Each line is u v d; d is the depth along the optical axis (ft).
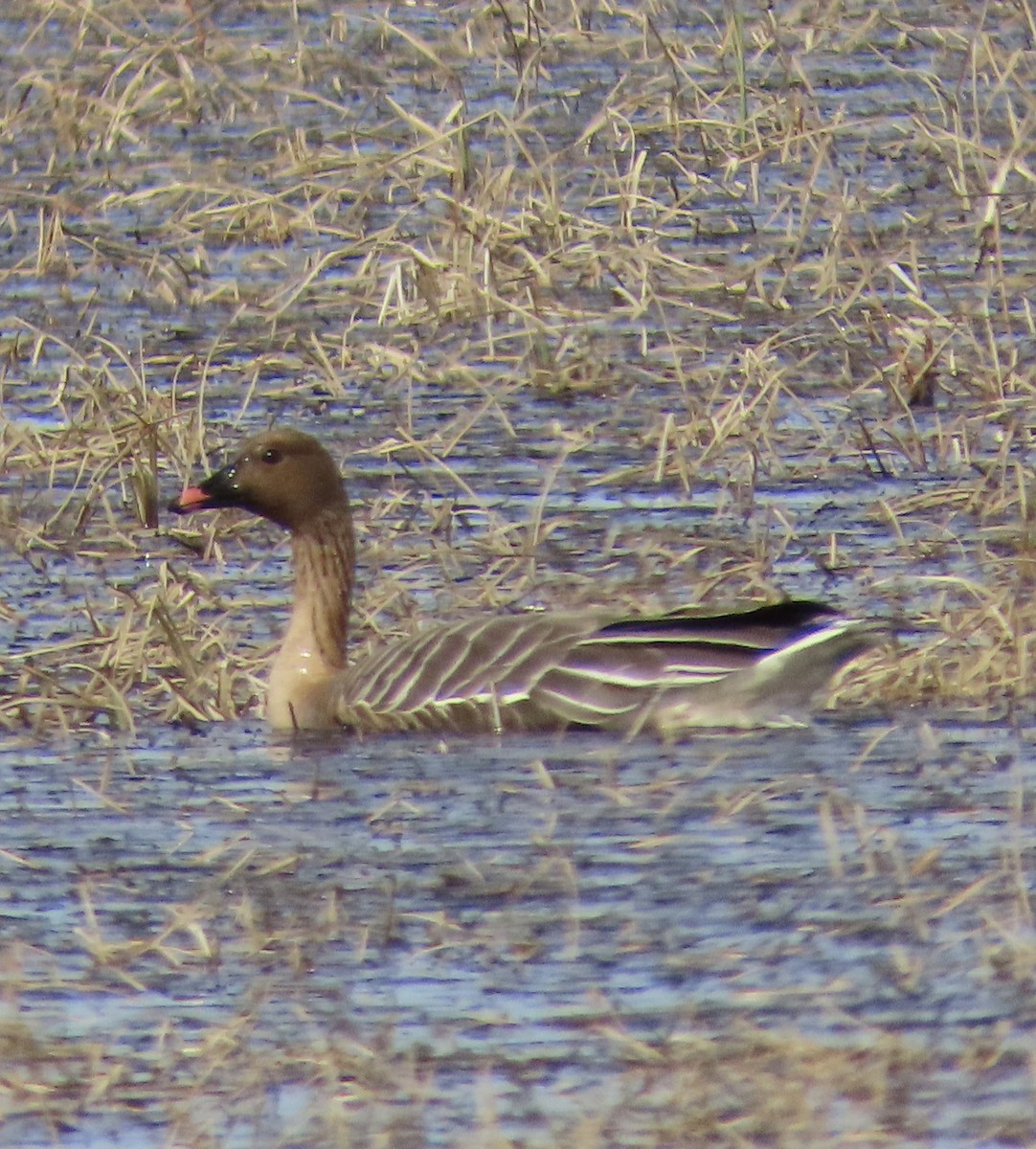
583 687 46.70
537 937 36.94
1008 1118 31.24
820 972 35.53
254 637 51.57
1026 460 60.08
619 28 94.84
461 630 47.88
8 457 62.23
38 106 87.76
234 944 37.17
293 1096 32.58
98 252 76.74
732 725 46.14
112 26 90.53
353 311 71.82
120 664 49.21
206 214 78.64
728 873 38.99
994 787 42.19
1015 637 47.32
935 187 80.12
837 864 39.01
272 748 46.50
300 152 81.66
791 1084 32.07
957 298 70.44
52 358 69.92
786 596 50.62
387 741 46.78
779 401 65.05
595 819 41.50
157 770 44.83
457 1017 34.53
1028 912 37.06
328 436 63.41
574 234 74.64
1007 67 81.25
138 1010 35.12
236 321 71.72
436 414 64.90
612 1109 31.78
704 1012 34.42
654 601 51.67
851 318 69.97
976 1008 34.27
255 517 58.85
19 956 36.88
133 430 62.18
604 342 69.21
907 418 62.34
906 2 96.99
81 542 57.36
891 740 44.75
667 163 81.76
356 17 97.40
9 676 48.96
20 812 42.60
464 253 72.49
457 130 77.56
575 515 57.52
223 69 91.91
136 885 39.32
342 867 39.70
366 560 55.11
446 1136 31.22
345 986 35.53
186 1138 31.58
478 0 93.97
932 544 54.44
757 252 75.15
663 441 59.82
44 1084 33.09
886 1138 30.81
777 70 89.30
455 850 40.34
